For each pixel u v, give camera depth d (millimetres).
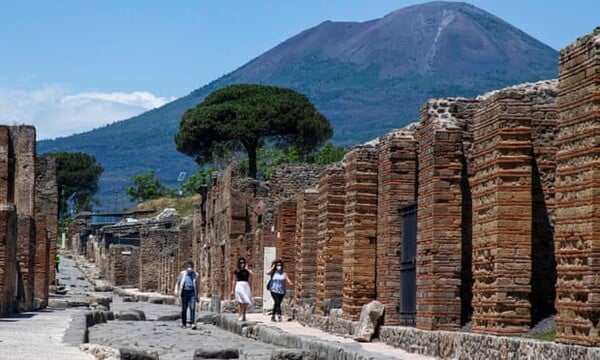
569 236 24641
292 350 32312
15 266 52094
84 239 157125
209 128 111188
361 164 41312
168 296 95250
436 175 32625
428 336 30875
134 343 41969
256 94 113062
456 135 32688
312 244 51062
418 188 35750
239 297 50531
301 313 49719
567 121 24938
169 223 120812
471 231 32562
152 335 46469
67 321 46750
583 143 24312
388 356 28594
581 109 24406
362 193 41281
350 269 41375
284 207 57500
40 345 34250
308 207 51156
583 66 24375
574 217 24484
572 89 24797
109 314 59562
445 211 32562
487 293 29344
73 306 66188
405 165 38438
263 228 63219
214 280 79938
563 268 24828
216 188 80750
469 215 32594
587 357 21953
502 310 28703
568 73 24969
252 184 72000
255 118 109188
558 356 23000
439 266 32531
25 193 66375
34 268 60188
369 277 41156
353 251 41188
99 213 157000
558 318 24906
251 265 69125
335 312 43000
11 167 66062
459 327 32344
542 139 29578
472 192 30828
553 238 29484
